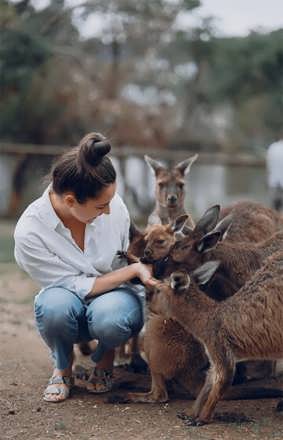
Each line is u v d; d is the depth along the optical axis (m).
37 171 19.45
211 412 4.86
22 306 8.71
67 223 5.29
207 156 18.61
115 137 21.25
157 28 24.52
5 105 19.84
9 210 19.67
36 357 6.46
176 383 5.47
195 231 5.86
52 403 5.27
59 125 20.67
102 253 5.37
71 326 5.23
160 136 22.36
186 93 26.91
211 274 5.05
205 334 4.95
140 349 6.05
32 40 18.03
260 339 4.89
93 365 6.19
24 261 5.31
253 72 23.84
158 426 4.83
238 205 6.82
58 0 19.36
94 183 4.88
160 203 9.23
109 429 4.78
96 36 23.64
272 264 4.98
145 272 5.26
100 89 22.34
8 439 4.64
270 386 5.75
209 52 26.03
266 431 4.75
